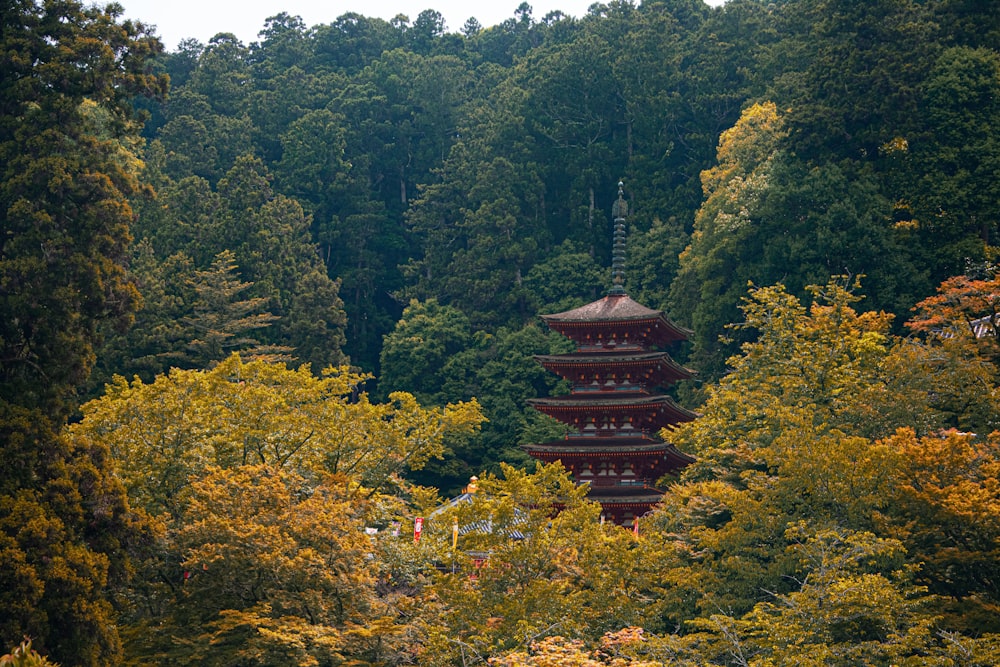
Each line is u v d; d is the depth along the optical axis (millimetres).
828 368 53094
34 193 41344
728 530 39812
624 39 137625
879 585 33312
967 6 96250
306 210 137125
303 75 161500
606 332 62688
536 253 127875
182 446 44031
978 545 37094
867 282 86125
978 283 55688
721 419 55188
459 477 107312
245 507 39188
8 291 39594
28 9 43750
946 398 50219
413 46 183625
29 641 21141
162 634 37406
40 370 40156
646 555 41375
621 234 66062
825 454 39656
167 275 100188
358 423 50625
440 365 119062
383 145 152375
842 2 97062
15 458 36688
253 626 35938
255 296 104188
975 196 85812
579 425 61906
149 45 45438
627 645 35688
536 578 39938
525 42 179250
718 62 132000
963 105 88875
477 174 132875
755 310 65562
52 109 42594
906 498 37750
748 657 35750
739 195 94688
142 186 44969
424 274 138125
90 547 37656
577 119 138625
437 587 39562
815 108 92750
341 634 36562
